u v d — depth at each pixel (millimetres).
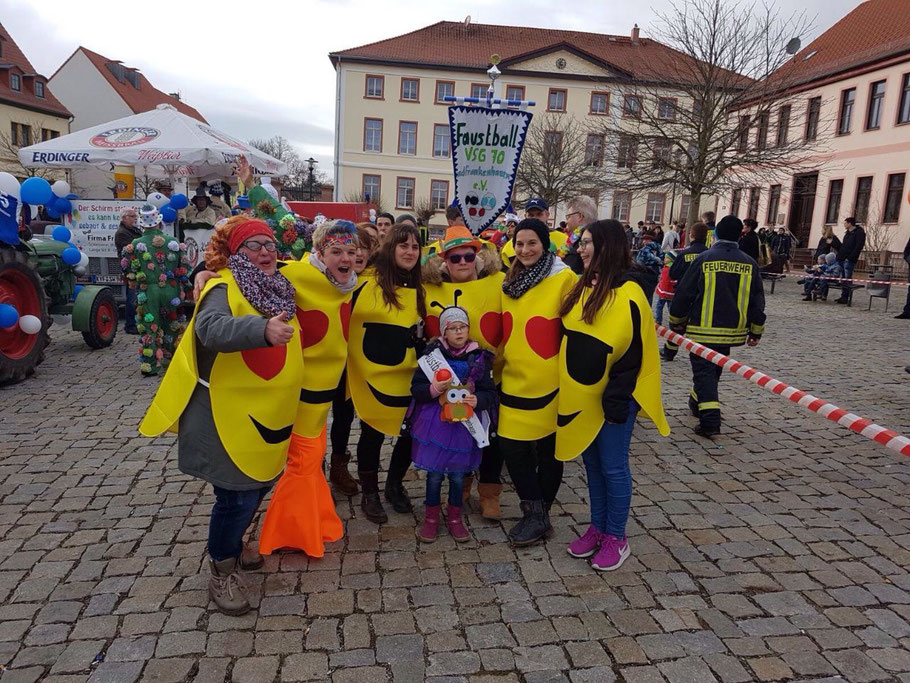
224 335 2463
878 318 12656
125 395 6203
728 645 2664
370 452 3686
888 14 27734
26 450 4707
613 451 3154
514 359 3373
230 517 2760
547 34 44969
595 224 3059
